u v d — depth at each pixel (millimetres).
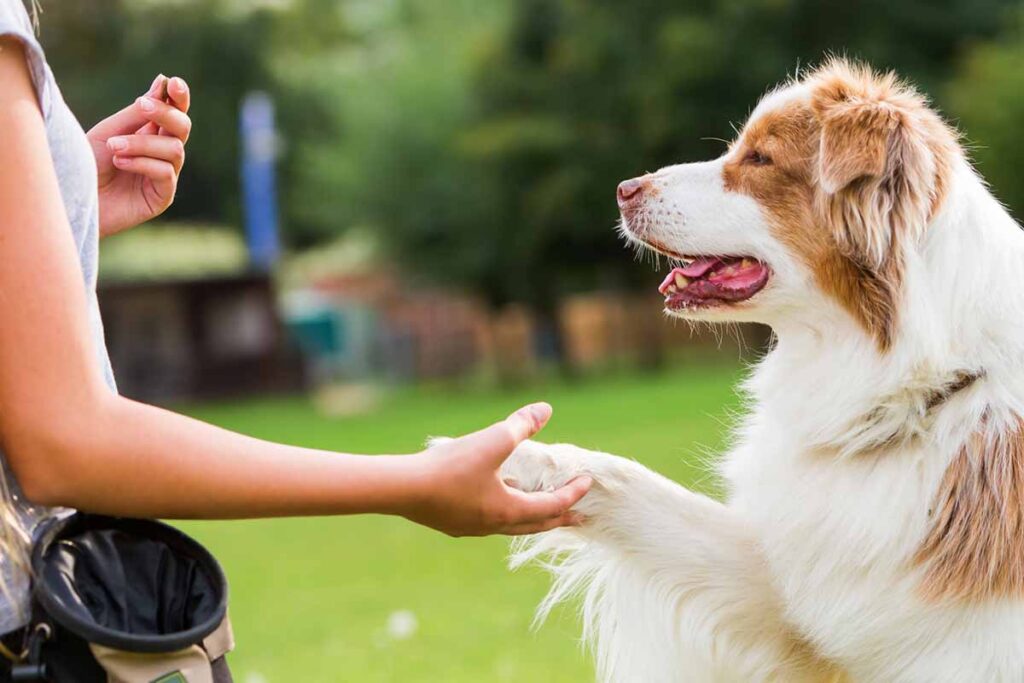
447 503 2104
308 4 44875
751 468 3744
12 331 1727
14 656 1869
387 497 2025
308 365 29422
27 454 1758
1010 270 3445
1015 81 22578
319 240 41594
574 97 27875
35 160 1773
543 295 29125
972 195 3533
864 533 3320
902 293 3422
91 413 1766
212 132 41000
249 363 28938
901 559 3270
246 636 7121
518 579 8242
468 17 33656
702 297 4012
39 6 2158
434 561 9188
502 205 28219
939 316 3369
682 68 26312
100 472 1777
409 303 31625
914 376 3371
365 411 23453
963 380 3365
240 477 1875
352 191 29266
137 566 1999
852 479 3426
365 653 6434
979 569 3164
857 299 3537
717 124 26719
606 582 3924
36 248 1742
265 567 9477
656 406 17797
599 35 27484
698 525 3670
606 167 27312
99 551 1965
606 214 27453
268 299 28953
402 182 28797
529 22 28922
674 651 3734
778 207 3857
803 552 3457
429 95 28906
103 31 39094
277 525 11805
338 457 1999
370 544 10234
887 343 3438
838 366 3557
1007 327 3379
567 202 27172
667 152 27422
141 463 1799
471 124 28594
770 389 3768
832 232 3617
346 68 41438
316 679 5969
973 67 24031
